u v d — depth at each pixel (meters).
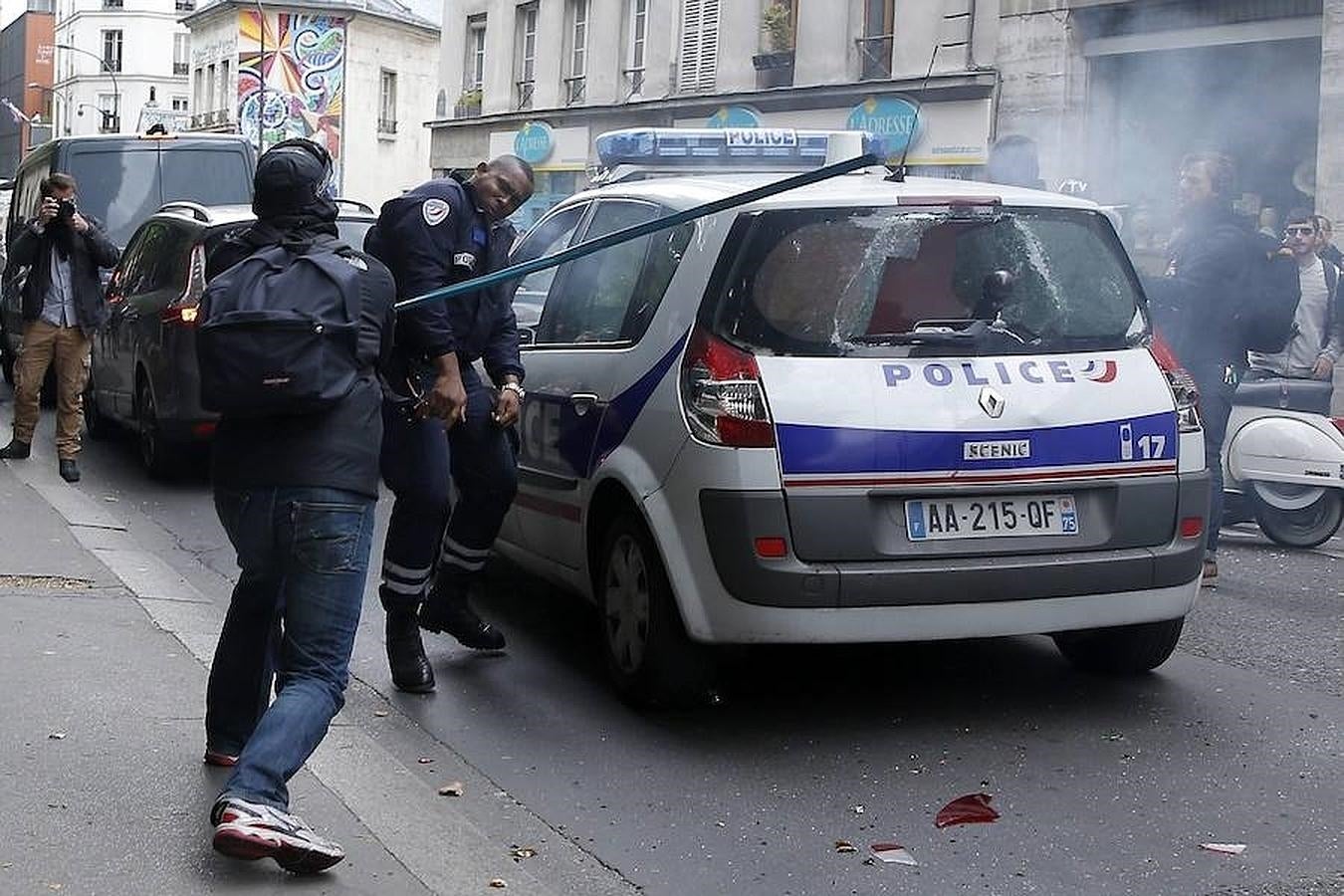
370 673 6.18
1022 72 21.58
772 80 26.61
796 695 5.97
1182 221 8.22
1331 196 17.97
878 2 24.53
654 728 5.58
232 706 4.73
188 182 17.30
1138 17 20.30
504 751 5.32
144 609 6.66
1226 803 4.92
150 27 92.50
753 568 5.21
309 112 57.47
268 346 3.91
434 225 5.52
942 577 5.27
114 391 11.65
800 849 4.52
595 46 31.53
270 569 4.24
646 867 4.38
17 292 15.23
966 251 5.55
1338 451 9.12
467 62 37.59
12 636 6.09
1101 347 5.63
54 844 4.14
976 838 4.62
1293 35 18.61
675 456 5.39
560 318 6.55
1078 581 5.42
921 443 5.29
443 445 5.70
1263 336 8.06
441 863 4.20
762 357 5.31
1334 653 6.71
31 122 99.44
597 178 13.99
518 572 7.94
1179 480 5.62
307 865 4.00
